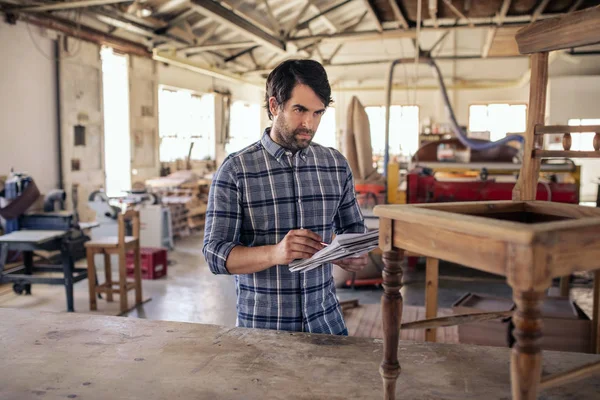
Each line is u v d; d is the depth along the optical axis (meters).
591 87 13.56
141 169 10.02
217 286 6.00
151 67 10.17
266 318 1.80
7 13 6.85
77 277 5.12
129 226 6.77
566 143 1.62
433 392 1.37
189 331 1.79
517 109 15.11
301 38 9.38
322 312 1.83
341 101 16.09
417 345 1.70
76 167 8.05
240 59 13.07
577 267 0.88
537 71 1.67
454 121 6.93
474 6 6.64
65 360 1.58
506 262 0.88
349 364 1.53
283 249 1.57
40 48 7.39
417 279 6.32
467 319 1.48
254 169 1.78
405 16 7.12
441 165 7.15
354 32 8.88
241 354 1.60
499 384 1.42
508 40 8.35
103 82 8.66
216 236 1.73
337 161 1.90
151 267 6.27
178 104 11.99
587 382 1.42
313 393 1.36
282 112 1.70
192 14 9.59
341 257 1.35
